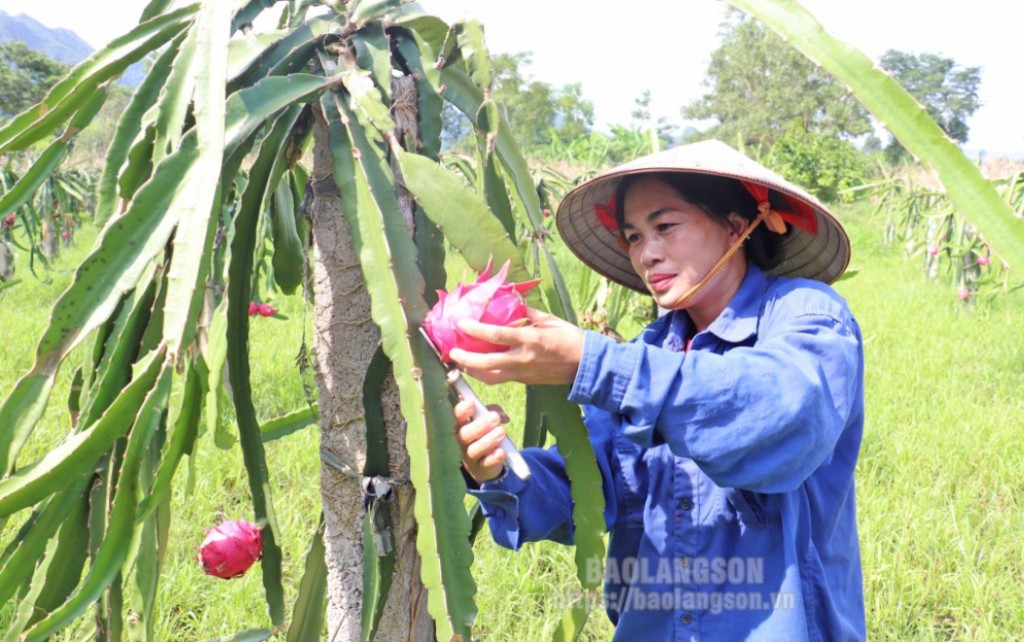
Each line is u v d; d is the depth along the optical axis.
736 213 1.37
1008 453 4.71
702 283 1.36
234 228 1.28
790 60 46.97
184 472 3.86
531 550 3.47
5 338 6.69
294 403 5.25
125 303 1.20
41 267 11.51
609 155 30.23
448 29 1.34
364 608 1.28
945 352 7.02
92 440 1.04
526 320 1.11
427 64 1.33
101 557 1.11
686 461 1.40
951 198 1.00
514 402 5.26
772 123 47.84
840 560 1.43
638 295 4.55
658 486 1.43
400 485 1.33
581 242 1.67
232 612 2.88
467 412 1.14
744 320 1.37
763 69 49.41
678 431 1.13
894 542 3.67
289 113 1.26
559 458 1.53
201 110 1.06
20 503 1.03
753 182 1.32
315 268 1.36
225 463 4.14
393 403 1.32
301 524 3.53
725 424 1.12
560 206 1.55
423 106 1.31
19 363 5.93
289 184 1.88
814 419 1.14
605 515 1.47
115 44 1.27
